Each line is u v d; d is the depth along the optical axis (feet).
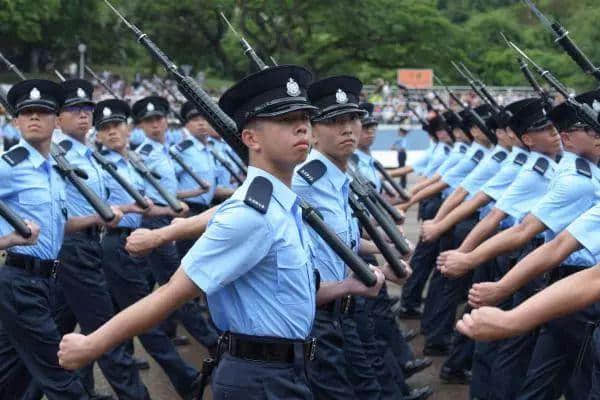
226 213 9.73
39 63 112.78
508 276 12.51
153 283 24.63
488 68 112.57
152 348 19.10
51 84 16.25
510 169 19.57
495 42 118.42
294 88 10.04
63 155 16.90
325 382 13.75
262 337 10.16
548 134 17.26
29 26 103.65
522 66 19.79
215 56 109.40
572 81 85.76
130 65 114.01
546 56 97.09
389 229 13.87
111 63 115.14
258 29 106.93
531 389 14.83
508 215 17.34
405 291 27.37
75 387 15.64
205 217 13.44
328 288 11.97
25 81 16.05
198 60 106.93
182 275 9.69
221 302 10.20
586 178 14.47
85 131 20.66
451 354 21.02
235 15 103.45
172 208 21.89
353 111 14.02
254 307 10.10
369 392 14.94
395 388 16.47
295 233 10.20
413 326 26.55
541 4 102.27
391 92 101.45
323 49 110.42
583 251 14.26
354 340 14.89
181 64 106.32
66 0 108.06
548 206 14.56
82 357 9.57
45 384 15.49
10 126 53.83
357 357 14.85
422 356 23.35
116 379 17.70
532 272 12.39
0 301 15.47
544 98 18.22
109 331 9.61
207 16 99.30
